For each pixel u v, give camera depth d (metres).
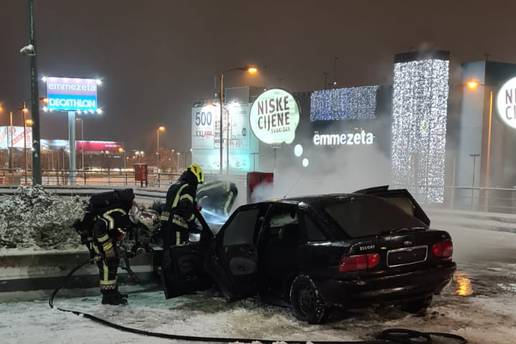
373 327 5.86
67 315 6.36
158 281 7.93
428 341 5.28
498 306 6.88
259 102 26.58
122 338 5.42
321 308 5.83
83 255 7.41
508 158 25.30
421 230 6.04
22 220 8.25
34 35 13.66
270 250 6.45
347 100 30.62
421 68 23.08
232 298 6.74
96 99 45.25
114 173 63.03
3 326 5.88
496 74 24.89
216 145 38.75
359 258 5.52
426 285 5.82
